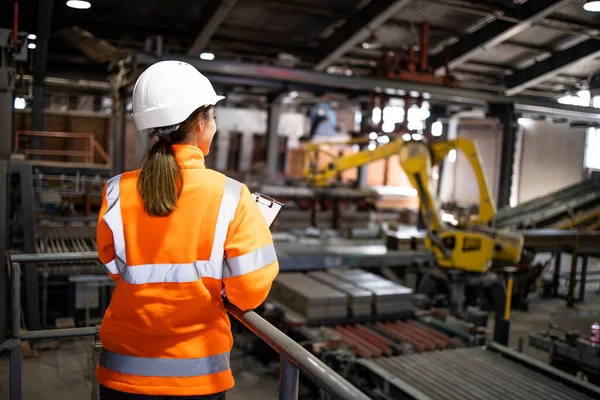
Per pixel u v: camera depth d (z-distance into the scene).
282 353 1.33
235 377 7.64
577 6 12.91
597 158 21.28
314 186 18.00
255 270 1.42
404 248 12.89
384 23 14.33
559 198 15.01
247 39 15.46
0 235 7.64
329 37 15.03
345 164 17.02
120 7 12.76
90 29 13.52
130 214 1.44
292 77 11.42
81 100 16.92
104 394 1.49
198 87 1.55
